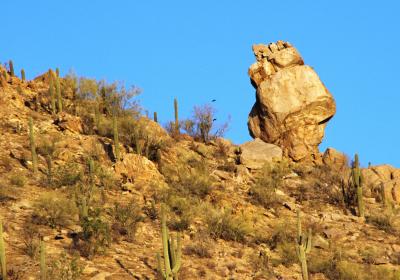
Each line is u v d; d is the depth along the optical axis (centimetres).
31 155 5616
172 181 5791
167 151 6406
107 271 3912
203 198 5628
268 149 6831
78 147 6028
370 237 5397
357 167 5997
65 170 5269
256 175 6462
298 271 4566
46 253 3981
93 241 4253
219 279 4134
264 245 4931
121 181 5544
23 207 4641
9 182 5025
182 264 4266
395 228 5647
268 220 5481
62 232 4344
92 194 5006
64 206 4575
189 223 4947
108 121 6619
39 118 6569
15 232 4231
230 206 5522
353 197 6078
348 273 4522
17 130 6106
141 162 5722
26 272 3675
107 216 4794
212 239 4816
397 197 6266
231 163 6625
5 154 5575
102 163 5856
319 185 6397
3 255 3506
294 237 5106
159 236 4725
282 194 6091
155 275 3972
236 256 4609
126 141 6381
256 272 4356
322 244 5047
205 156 6756
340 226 5562
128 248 4391
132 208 4850
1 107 6512
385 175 6688
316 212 5862
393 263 4950
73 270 3622
